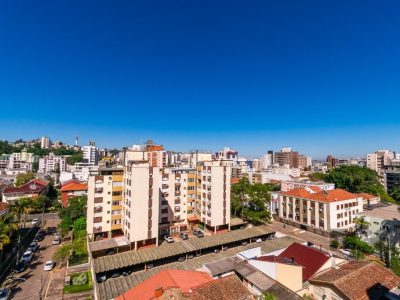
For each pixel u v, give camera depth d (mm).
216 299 29562
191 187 84562
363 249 61219
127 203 65812
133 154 94438
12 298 44250
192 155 119688
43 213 100500
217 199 77562
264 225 85500
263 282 35312
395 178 154000
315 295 37406
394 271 45844
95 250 59000
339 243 68250
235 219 86625
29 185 119750
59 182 164875
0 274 52719
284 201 92875
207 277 37750
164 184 79312
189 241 65938
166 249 60562
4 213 66750
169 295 29031
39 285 48719
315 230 80375
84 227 77000
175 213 81000
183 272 37781
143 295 32000
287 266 37219
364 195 95875
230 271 43812
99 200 67312
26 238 74812
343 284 34188
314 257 43750
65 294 45562
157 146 153875
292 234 79062
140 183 63875
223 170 78812
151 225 65312
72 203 86625
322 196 81062
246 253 48562
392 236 61406
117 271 53594
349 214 80250
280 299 31656
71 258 60031
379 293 33250
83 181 144250
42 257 61781
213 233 77688
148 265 56562
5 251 64812
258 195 90188
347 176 115375
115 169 70375
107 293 39469
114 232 70375
